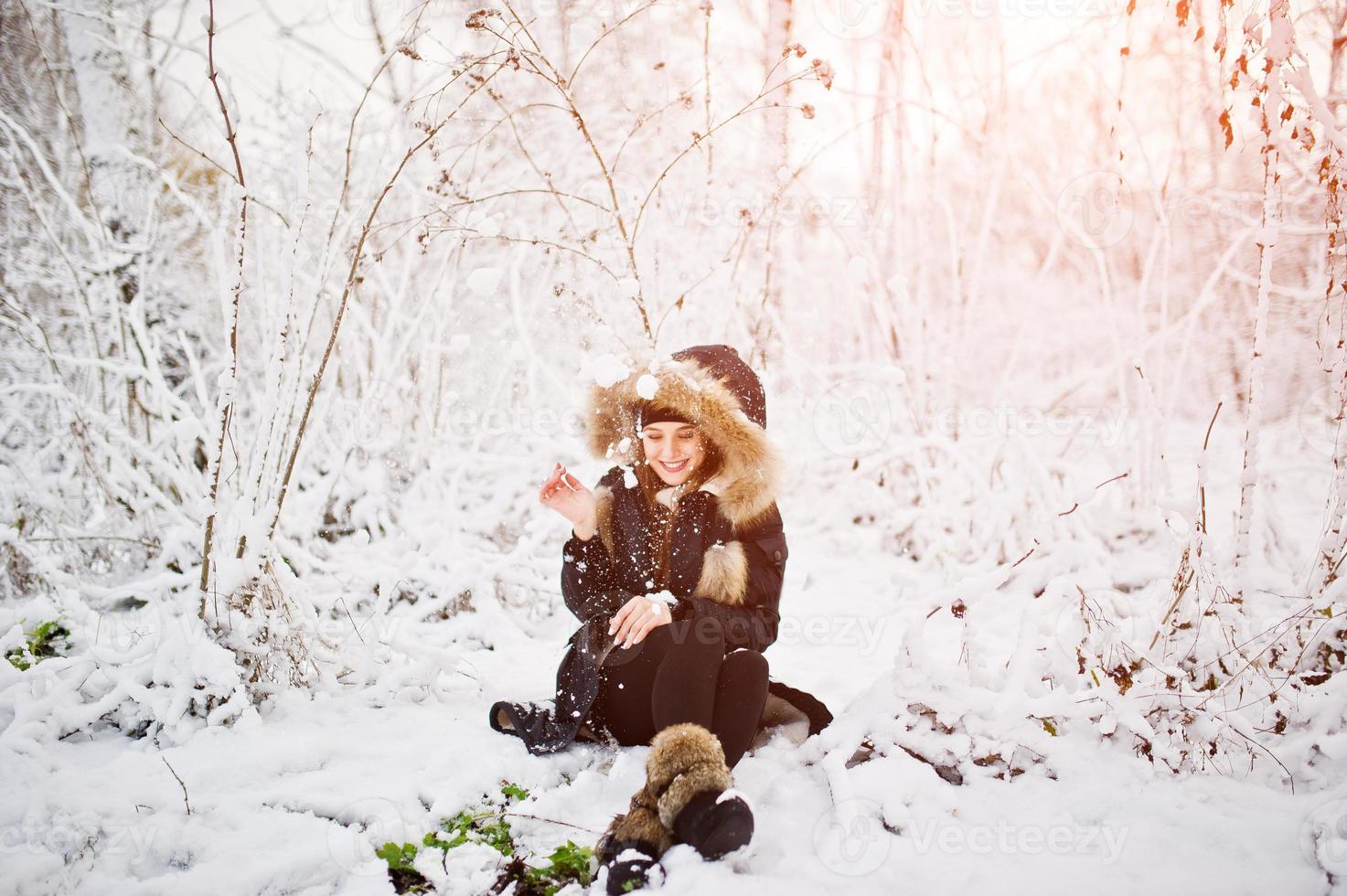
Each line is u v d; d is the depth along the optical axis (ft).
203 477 12.54
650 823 6.30
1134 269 20.72
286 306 9.56
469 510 16.40
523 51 9.81
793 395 17.25
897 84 17.03
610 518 8.20
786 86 15.33
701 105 15.43
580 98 16.07
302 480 15.94
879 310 17.04
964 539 15.10
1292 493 16.71
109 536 12.62
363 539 14.74
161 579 11.05
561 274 15.33
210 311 16.47
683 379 7.61
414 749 8.29
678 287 16.89
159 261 15.37
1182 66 15.61
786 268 17.62
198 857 6.62
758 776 7.47
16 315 13.83
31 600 12.03
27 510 12.91
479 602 12.48
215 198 15.35
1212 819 6.70
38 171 15.15
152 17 15.15
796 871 6.20
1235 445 19.54
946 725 7.77
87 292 14.28
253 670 9.24
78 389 14.46
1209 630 8.25
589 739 8.23
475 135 14.56
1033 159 19.17
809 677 10.52
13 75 15.19
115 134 15.53
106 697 8.64
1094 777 7.38
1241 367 20.81
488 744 8.33
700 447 7.99
